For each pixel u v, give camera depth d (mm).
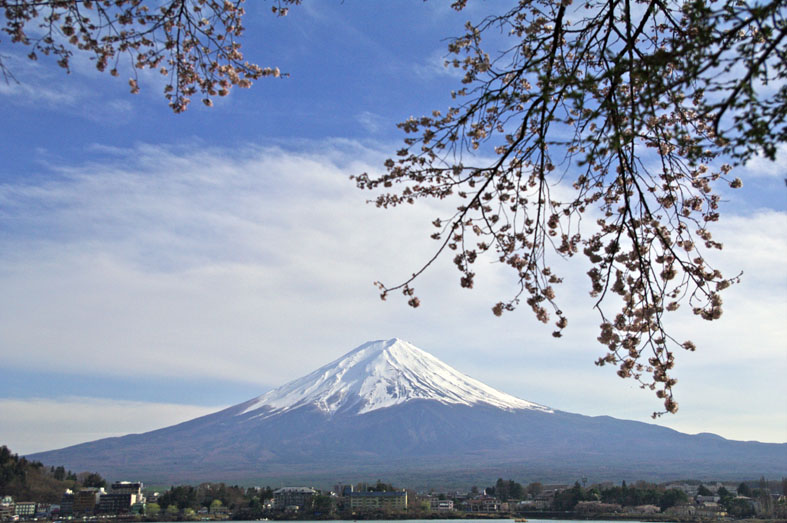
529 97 8328
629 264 10523
